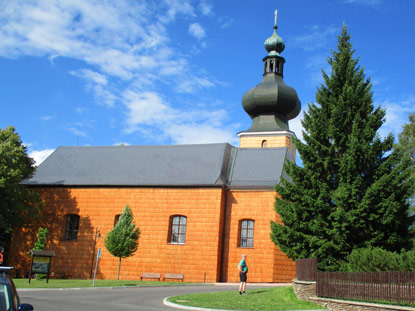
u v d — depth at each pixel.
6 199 42.16
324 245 24.41
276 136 55.09
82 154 49.53
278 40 60.75
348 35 28.86
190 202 41.91
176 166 44.81
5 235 48.12
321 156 26.86
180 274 40.31
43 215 45.59
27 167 45.91
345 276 19.56
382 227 24.22
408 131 48.22
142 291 26.58
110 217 43.91
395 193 24.16
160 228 42.19
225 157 44.56
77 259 43.75
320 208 25.28
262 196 41.03
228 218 41.44
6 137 44.31
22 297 20.91
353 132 25.55
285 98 57.25
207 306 18.72
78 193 45.44
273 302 20.58
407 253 20.94
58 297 21.52
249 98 58.38
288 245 26.25
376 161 25.47
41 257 31.11
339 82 28.00
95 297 22.00
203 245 40.47
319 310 18.28
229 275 40.09
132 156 47.69
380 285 17.91
